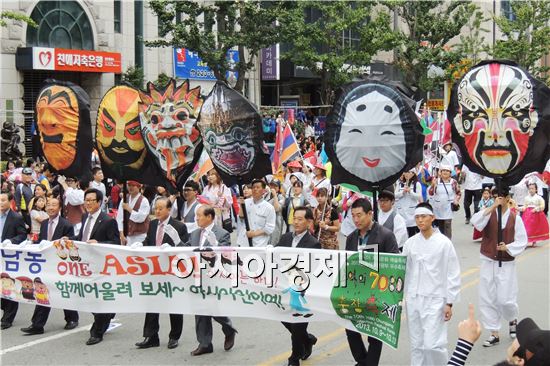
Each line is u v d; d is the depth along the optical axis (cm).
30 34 2825
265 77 3697
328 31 3084
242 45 2444
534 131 866
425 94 3781
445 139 1784
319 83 4209
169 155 1052
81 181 1220
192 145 1048
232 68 2686
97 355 862
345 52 3131
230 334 871
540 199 1588
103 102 1088
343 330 961
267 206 1065
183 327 988
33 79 2920
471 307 432
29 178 1480
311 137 2822
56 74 2980
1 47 2722
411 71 3344
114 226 940
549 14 3847
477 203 1958
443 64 3306
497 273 876
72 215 1229
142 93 1056
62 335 950
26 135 2777
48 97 1081
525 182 1645
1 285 947
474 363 817
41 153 1117
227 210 1377
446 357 730
